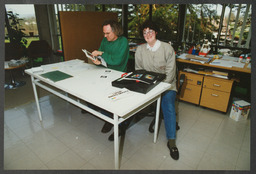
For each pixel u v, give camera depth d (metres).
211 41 3.38
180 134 2.17
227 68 2.40
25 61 3.50
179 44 3.64
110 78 1.87
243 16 2.92
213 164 1.73
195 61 2.67
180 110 2.75
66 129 2.25
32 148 1.92
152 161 1.76
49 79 1.81
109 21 2.01
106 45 2.24
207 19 3.29
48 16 5.24
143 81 1.58
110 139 2.04
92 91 1.54
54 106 2.83
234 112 2.48
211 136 2.15
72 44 3.10
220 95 2.57
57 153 1.85
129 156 1.81
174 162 1.75
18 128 2.26
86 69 2.18
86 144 1.99
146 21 1.79
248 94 2.68
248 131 2.25
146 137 2.11
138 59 2.07
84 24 3.18
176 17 3.62
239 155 1.84
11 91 3.38
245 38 3.00
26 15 4.81
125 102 1.33
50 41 5.49
